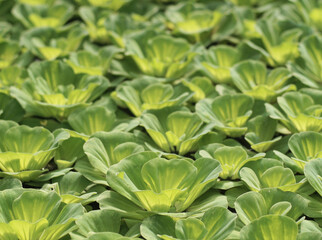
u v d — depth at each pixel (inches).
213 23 54.7
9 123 44.1
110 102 48.2
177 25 54.3
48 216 38.9
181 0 60.7
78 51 53.1
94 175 42.3
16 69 49.6
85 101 47.8
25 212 39.0
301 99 45.9
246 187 42.0
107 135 43.6
